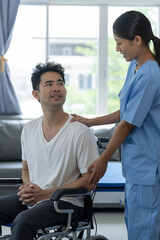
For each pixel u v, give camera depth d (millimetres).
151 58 2180
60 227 2207
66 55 5465
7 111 5211
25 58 5406
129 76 2375
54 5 5414
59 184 2318
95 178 2211
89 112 5527
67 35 5449
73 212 2246
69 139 2297
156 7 5504
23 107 5441
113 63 5492
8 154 4648
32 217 2107
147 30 2137
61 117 2363
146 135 2164
